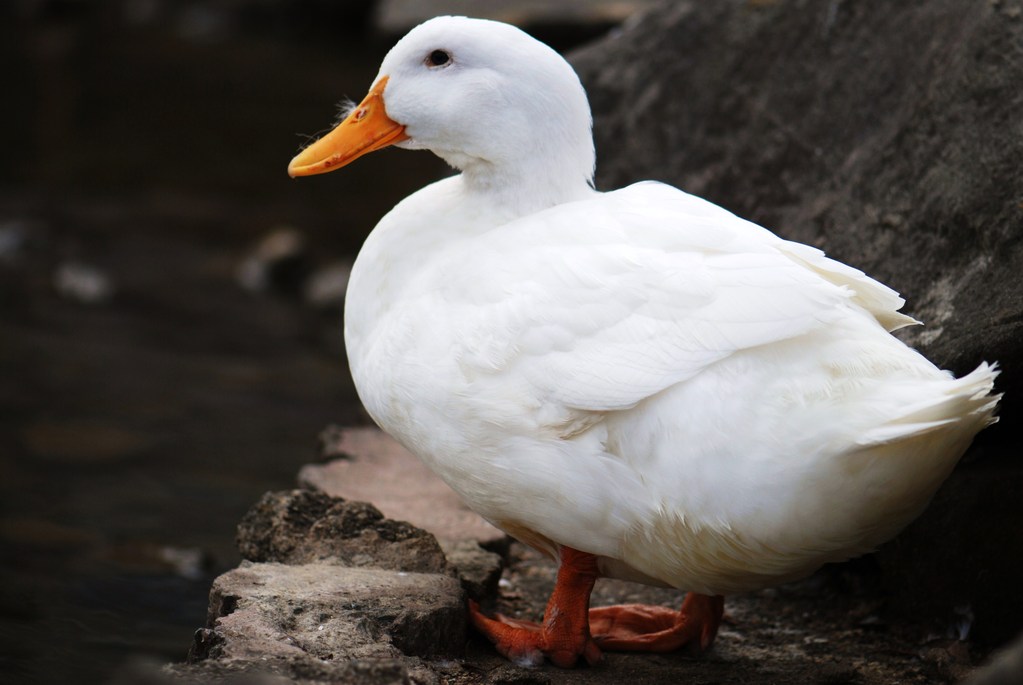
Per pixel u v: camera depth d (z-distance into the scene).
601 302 5.45
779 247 5.60
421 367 5.77
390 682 4.93
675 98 9.22
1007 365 6.05
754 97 8.70
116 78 26.86
